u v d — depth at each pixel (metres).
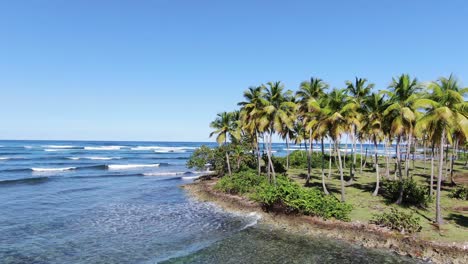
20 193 36.25
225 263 17.22
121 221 25.53
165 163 81.62
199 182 45.94
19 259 17.22
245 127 41.34
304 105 37.28
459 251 17.88
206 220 25.95
